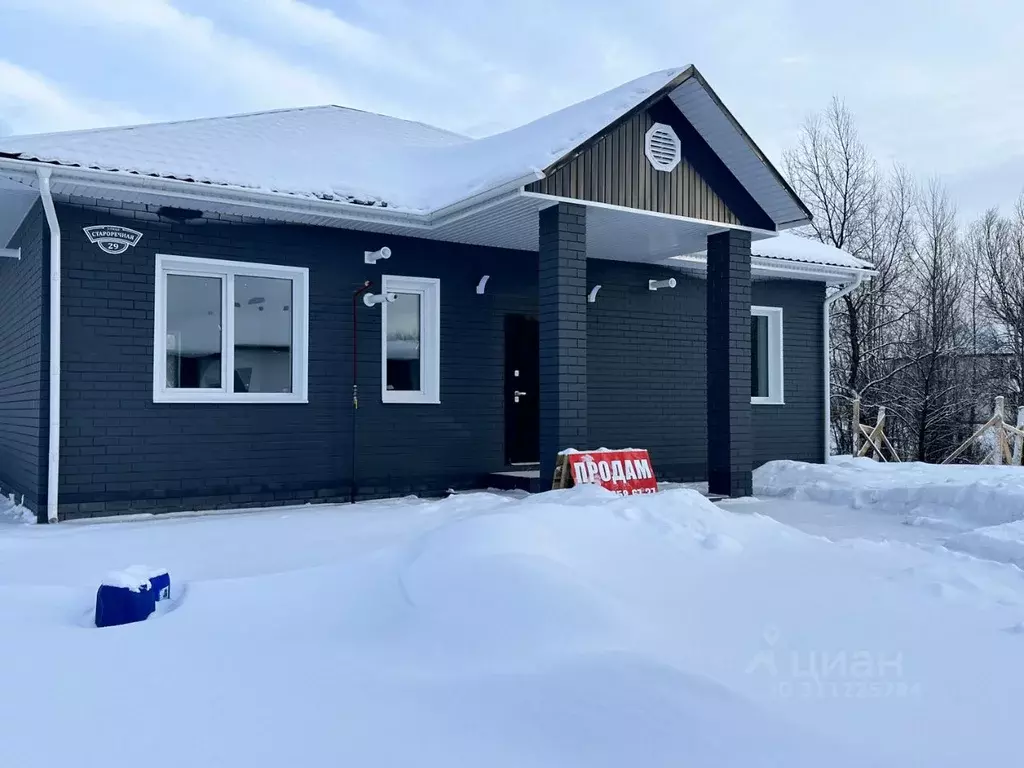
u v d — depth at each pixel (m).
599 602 3.58
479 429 9.58
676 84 7.90
